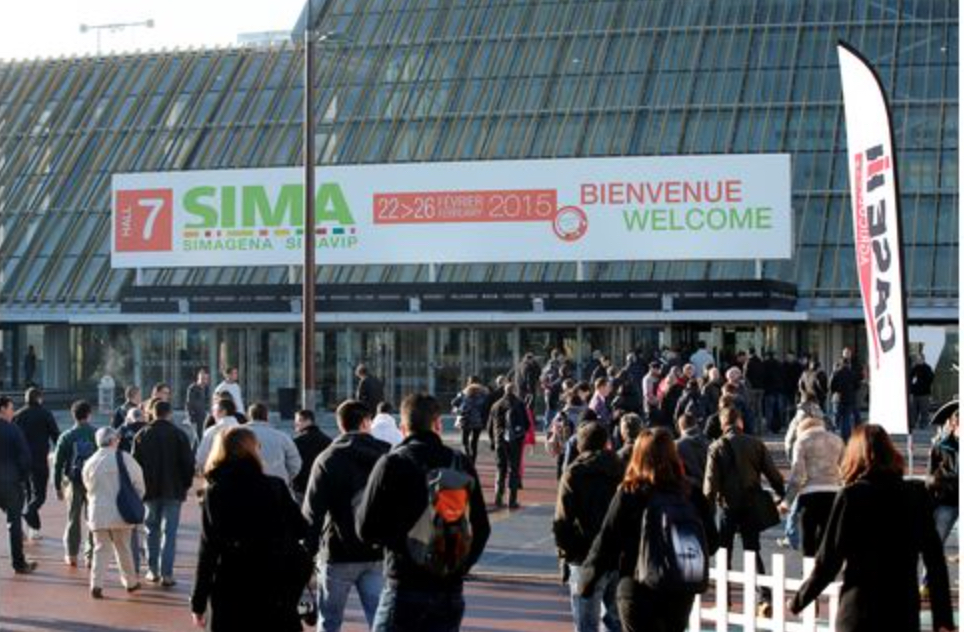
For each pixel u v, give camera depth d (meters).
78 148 78.00
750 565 14.99
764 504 18.92
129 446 24.58
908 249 64.56
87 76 82.50
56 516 30.95
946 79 69.69
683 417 19.92
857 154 18.64
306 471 20.12
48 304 70.81
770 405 47.59
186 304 62.38
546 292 59.06
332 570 14.71
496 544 25.55
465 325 60.66
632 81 72.69
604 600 14.86
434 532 11.24
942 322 63.97
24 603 20.34
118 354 70.81
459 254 59.06
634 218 57.59
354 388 61.66
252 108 76.75
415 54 76.81
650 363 45.69
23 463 23.02
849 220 65.56
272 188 60.91
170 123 77.56
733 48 73.06
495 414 30.72
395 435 23.50
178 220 61.94
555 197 58.25
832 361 63.28
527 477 36.88
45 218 74.88
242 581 12.39
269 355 62.97
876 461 11.45
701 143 69.19
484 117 72.62
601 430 14.59
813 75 71.06
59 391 68.94
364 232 59.94
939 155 67.19
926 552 11.45
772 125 69.44
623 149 69.69
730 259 57.12
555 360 45.56
